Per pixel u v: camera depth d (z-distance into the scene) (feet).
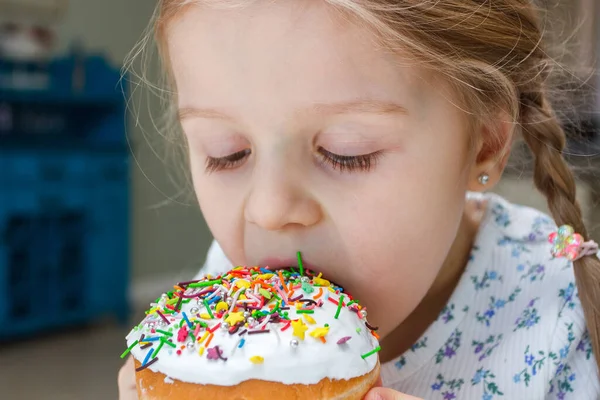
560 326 1.40
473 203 1.65
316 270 1.21
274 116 1.13
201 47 1.17
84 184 4.70
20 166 4.35
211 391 1.03
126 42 5.74
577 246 1.34
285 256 1.21
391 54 1.13
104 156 4.79
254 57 1.12
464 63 1.21
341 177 1.17
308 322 1.07
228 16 1.14
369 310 1.24
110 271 4.91
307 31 1.10
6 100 4.58
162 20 1.30
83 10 5.41
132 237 5.58
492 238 1.52
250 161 1.23
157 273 5.93
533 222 1.59
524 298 1.46
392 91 1.13
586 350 1.38
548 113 1.39
